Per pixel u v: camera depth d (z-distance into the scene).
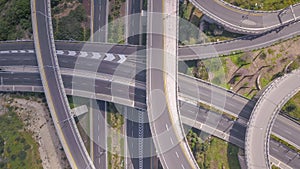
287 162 132.38
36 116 145.50
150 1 133.38
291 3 135.38
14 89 147.62
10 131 144.12
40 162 140.75
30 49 148.12
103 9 146.50
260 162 127.81
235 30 135.12
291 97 132.12
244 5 137.00
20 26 150.00
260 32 134.12
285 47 135.62
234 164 133.88
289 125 133.38
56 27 146.88
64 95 140.38
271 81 134.88
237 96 136.12
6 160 140.12
